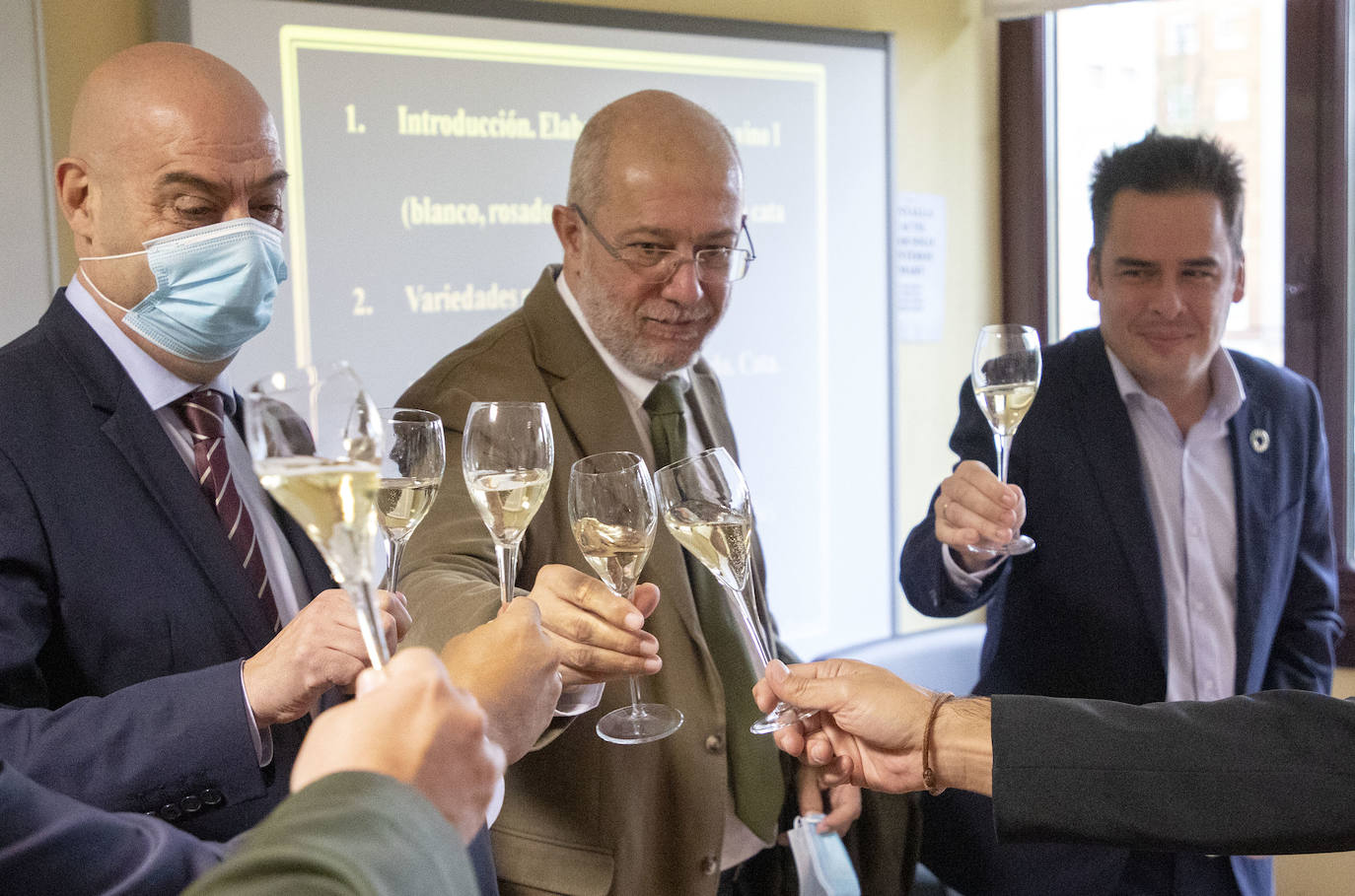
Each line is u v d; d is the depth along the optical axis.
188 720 1.16
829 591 3.40
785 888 1.83
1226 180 1.86
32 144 2.18
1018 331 1.69
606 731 1.33
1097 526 1.90
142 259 1.37
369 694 0.68
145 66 1.40
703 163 1.69
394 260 2.65
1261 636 1.90
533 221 2.84
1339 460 3.04
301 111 2.50
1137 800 1.12
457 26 2.67
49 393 1.33
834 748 1.25
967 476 1.74
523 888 1.53
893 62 3.38
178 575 1.32
